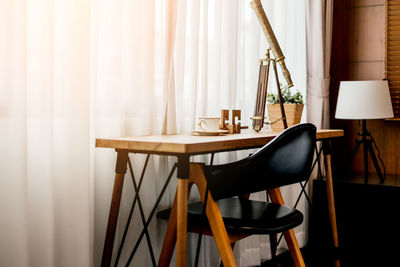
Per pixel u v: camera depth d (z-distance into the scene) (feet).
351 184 10.39
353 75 12.31
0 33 4.45
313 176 11.18
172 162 7.03
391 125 11.87
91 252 5.49
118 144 5.06
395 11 11.58
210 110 8.00
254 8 7.56
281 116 7.83
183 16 6.98
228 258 5.12
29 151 4.87
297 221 5.65
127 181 6.15
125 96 6.20
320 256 10.20
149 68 6.35
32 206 4.90
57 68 5.15
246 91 9.07
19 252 4.53
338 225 10.55
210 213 5.24
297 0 10.96
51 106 4.89
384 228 10.03
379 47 12.01
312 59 11.21
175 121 6.86
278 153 5.08
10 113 4.52
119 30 5.88
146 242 6.48
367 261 10.17
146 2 6.31
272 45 7.59
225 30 8.19
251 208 6.15
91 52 5.54
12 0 4.51
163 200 6.84
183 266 4.72
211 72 7.99
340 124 12.41
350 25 12.31
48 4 4.85
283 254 10.11
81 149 5.10
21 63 4.54
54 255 5.02
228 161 8.26
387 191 9.98
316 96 11.23
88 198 5.17
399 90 11.64
